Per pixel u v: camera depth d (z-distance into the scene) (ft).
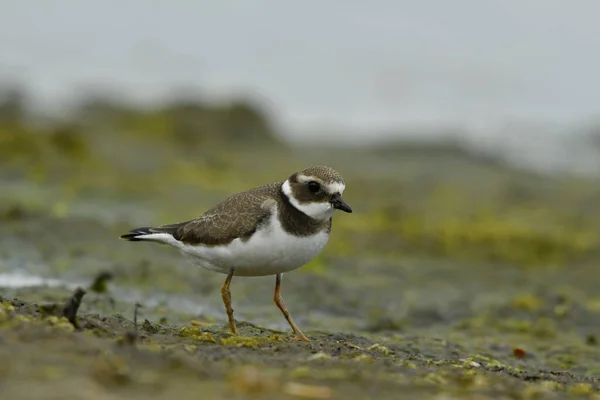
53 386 18.10
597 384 26.16
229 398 18.65
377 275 46.01
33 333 21.62
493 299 42.91
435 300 42.19
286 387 20.03
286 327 34.50
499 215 60.95
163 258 43.65
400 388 21.15
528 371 28.73
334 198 28.40
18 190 56.39
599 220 61.11
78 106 82.23
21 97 81.51
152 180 63.05
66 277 38.96
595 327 39.47
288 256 28.17
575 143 83.76
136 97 84.79
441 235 53.52
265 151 77.00
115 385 18.90
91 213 51.83
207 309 36.63
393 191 65.62
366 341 31.22
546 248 52.90
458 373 23.90
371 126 84.74
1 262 40.47
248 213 27.94
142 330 27.14
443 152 79.41
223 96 86.84
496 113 88.48
